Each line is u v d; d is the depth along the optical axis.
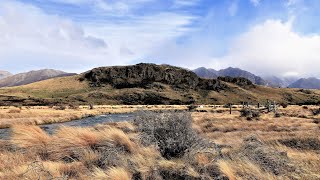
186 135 9.26
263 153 8.43
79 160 8.28
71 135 9.29
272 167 7.72
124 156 8.26
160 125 9.56
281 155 8.81
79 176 6.93
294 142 14.77
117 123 20.45
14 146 9.54
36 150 9.07
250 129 24.17
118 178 6.53
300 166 8.02
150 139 9.51
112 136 9.42
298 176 7.19
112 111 78.38
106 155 8.11
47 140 9.42
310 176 7.18
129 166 7.52
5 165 7.79
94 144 9.25
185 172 7.00
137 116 10.31
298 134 18.47
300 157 9.53
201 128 24.19
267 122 30.11
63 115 52.56
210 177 6.78
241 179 6.68
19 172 6.98
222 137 17.98
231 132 21.53
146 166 7.25
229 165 7.32
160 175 6.97
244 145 9.58
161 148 9.25
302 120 32.50
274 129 23.66
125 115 63.22
